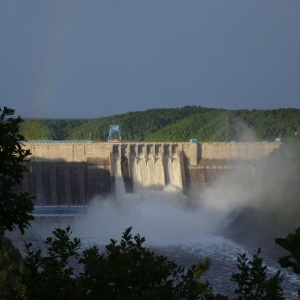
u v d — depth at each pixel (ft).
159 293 242.17
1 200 234.58
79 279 253.44
